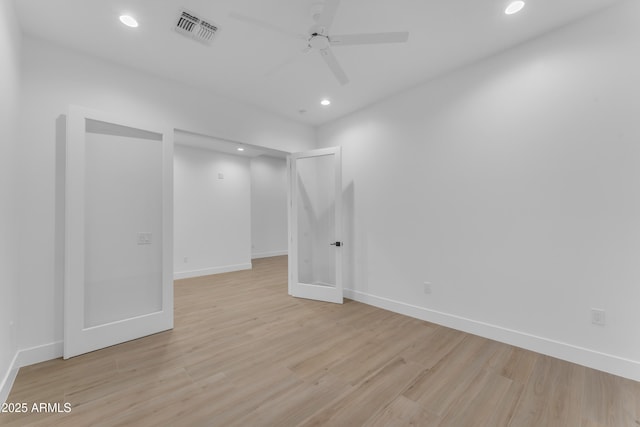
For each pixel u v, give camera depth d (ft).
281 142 13.66
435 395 6.15
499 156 8.74
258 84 10.62
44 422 5.32
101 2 6.54
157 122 9.87
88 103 8.55
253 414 5.57
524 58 8.23
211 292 14.44
